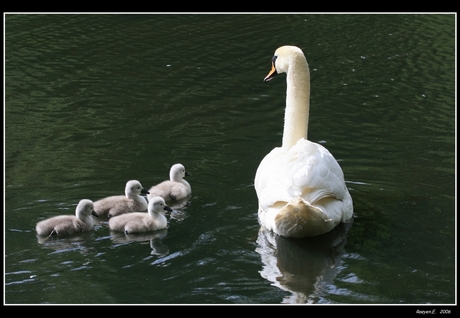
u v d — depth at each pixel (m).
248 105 16.47
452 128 15.04
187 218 11.19
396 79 18.05
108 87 17.61
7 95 17.09
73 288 8.97
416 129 15.05
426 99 16.73
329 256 9.69
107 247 10.27
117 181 12.75
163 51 20.14
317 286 8.87
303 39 21.19
